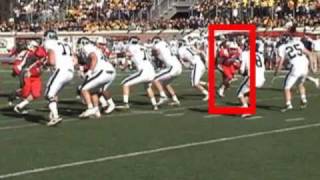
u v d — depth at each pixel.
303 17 42.91
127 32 47.47
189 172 10.23
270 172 10.24
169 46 19.73
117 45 40.53
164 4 51.41
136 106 19.66
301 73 18.30
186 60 21.50
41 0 54.84
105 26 49.41
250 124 15.69
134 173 10.14
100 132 14.36
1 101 21.08
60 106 19.50
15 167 10.59
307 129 14.88
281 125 15.50
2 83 29.14
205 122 16.05
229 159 11.29
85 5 52.91
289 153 11.87
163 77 19.30
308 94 23.44
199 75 21.42
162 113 17.92
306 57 18.56
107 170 10.37
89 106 16.72
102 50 16.72
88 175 10.01
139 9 51.06
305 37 33.25
